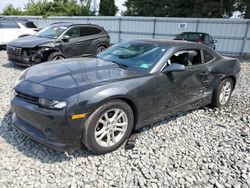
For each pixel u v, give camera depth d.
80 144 2.76
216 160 2.97
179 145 3.28
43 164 2.67
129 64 3.56
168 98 3.57
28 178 2.44
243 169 2.82
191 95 4.00
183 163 2.87
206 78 4.20
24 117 2.82
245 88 6.60
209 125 4.00
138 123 3.29
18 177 2.44
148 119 3.41
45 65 3.55
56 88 2.70
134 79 3.11
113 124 2.96
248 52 15.39
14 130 3.35
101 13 28.28
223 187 2.51
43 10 28.42
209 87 4.38
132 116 3.15
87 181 2.46
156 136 3.47
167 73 3.45
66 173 2.55
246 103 5.22
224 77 4.59
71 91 2.63
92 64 3.53
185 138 3.49
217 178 2.64
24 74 3.30
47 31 8.09
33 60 7.02
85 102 2.63
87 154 2.92
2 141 3.06
